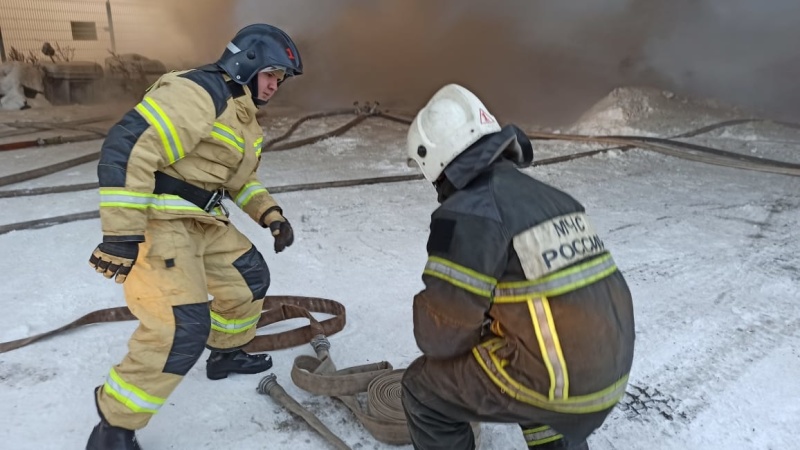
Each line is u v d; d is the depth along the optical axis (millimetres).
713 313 3852
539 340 1687
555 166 8109
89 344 3367
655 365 3254
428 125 1814
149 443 2592
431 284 1732
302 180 7102
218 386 3012
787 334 3602
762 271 4535
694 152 9219
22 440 2582
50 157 8047
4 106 12617
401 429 2572
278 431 2703
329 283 4262
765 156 8906
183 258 2383
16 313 3701
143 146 2127
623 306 1781
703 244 5102
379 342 3477
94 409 2811
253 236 5152
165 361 2330
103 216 2088
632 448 2621
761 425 2771
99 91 14367
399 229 5434
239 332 2982
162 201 2365
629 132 10648
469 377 1866
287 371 3174
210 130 2309
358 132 10836
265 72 2480
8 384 2977
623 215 5906
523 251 1676
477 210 1710
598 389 1754
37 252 4680
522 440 2672
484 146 1765
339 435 2686
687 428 2750
